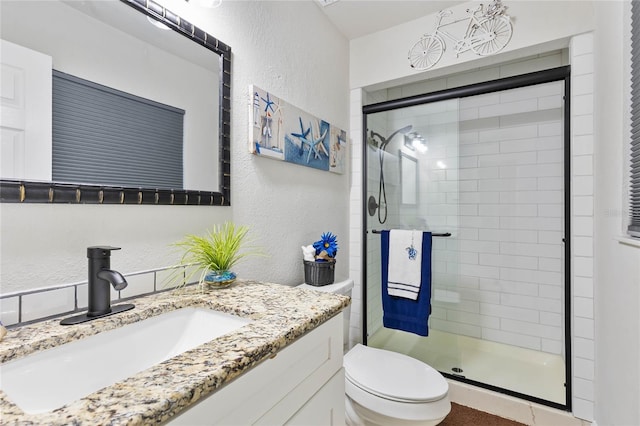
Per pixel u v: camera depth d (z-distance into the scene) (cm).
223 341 60
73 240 76
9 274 66
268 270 142
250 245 132
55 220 73
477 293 241
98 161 79
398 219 219
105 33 81
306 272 160
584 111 154
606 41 133
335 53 205
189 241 104
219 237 104
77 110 75
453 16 187
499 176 233
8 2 65
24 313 67
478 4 179
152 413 39
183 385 44
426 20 196
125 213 86
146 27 91
